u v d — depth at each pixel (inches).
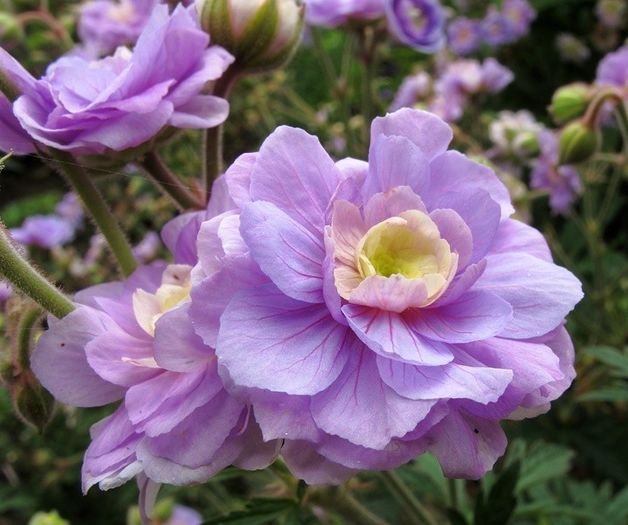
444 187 3.8
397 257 3.6
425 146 3.7
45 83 4.1
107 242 4.6
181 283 4.0
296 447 3.4
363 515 5.4
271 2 5.0
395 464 3.3
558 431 9.7
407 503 5.9
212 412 3.5
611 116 11.2
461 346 3.5
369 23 8.8
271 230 3.3
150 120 4.0
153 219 13.6
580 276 10.8
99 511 12.7
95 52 9.4
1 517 13.4
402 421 3.2
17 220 18.4
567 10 17.1
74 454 12.3
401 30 8.6
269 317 3.3
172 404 3.5
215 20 4.9
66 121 4.0
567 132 7.8
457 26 13.9
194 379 3.5
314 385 3.2
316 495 5.3
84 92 4.0
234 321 3.3
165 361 3.4
